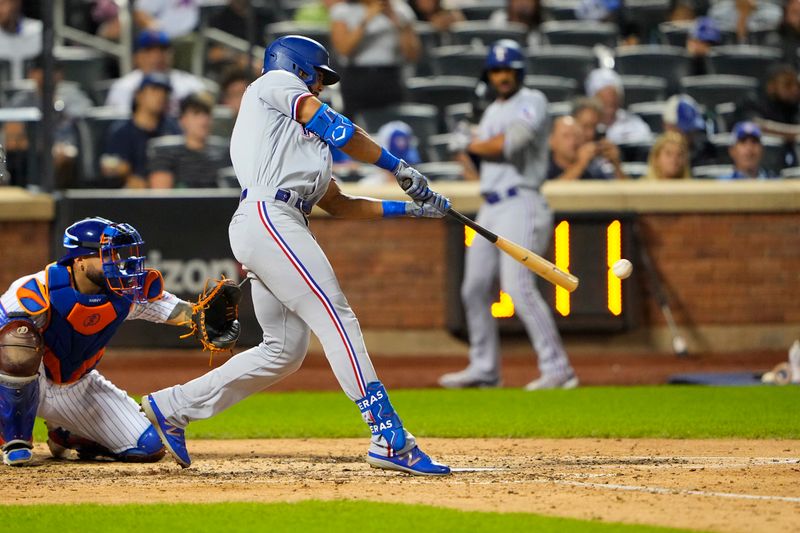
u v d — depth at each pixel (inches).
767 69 2269.9
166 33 2181.3
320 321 780.0
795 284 1819.6
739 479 780.0
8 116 1722.4
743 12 2474.2
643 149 2007.9
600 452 946.1
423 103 2091.5
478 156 1477.6
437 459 900.6
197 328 842.8
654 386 1518.2
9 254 1720.0
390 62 2034.9
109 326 856.3
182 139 1845.5
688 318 1798.7
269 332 813.2
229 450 975.6
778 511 661.3
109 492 747.4
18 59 1966.0
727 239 1802.4
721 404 1293.1
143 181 1854.1
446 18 2361.0
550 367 1493.6
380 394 791.1
